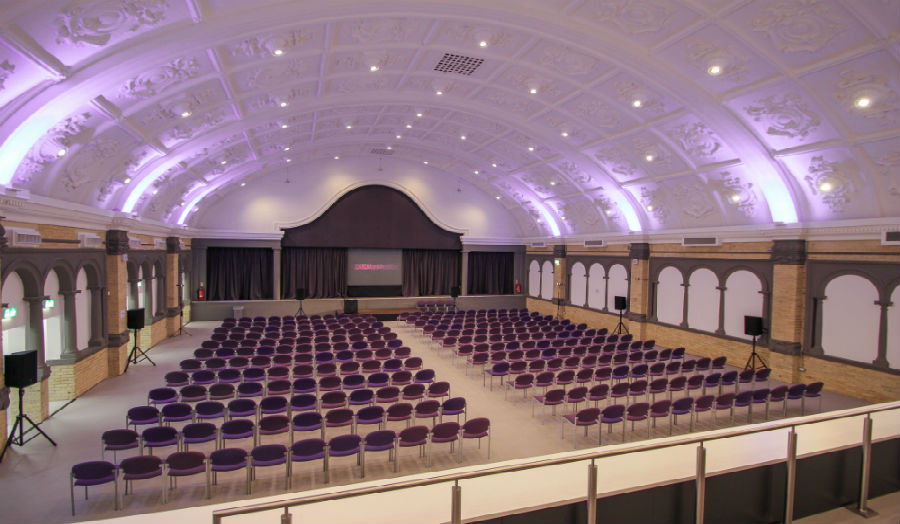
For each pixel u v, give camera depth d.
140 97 9.09
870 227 11.32
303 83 12.03
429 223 27.22
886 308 11.40
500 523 4.12
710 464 5.31
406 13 8.73
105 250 13.09
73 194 10.69
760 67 9.19
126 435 7.21
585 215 22.33
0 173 7.84
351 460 8.16
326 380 10.63
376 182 25.83
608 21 9.01
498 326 19.92
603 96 12.23
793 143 11.09
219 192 21.81
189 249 22.70
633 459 5.51
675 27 8.80
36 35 5.91
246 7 7.63
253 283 24.98
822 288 12.86
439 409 9.91
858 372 11.97
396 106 15.87
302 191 24.69
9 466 7.73
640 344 16.08
